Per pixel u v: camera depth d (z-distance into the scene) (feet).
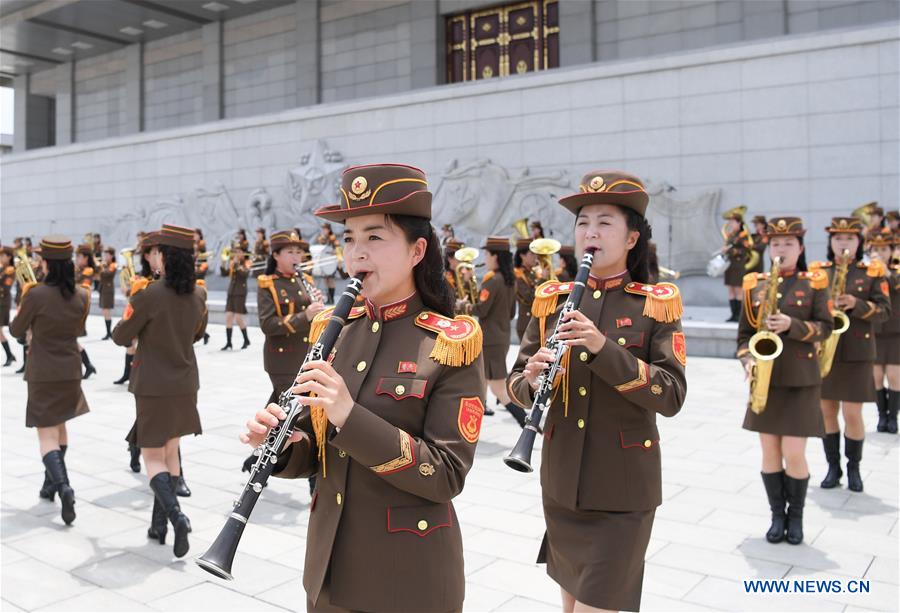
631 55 70.69
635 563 9.87
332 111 73.31
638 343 10.25
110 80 110.73
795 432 15.67
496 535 16.33
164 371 16.02
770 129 53.11
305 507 18.54
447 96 66.44
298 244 20.06
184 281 16.31
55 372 18.19
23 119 122.31
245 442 7.23
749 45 53.67
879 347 25.54
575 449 10.11
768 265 49.24
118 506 18.60
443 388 7.21
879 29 49.57
